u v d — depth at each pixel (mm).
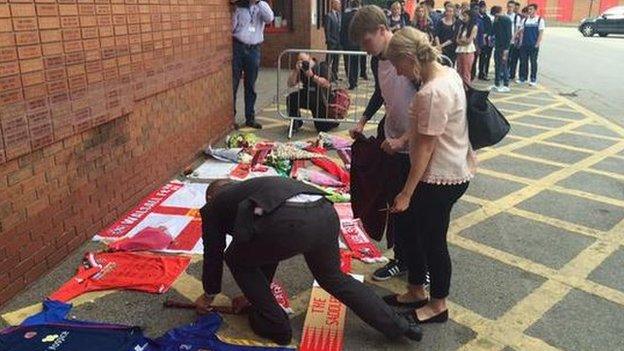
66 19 3609
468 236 4438
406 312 3256
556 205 5152
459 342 3078
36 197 3500
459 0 36531
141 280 3590
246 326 3158
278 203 2650
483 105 2855
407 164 3217
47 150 3570
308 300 3467
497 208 5047
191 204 4887
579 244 4332
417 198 2904
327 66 7703
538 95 11523
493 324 3252
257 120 8344
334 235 2816
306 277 3742
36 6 3309
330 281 2854
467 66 11648
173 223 4465
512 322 3277
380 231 3385
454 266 3939
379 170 3250
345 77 12883
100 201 4270
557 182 5824
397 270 3750
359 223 4535
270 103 9648
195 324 3119
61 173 3742
